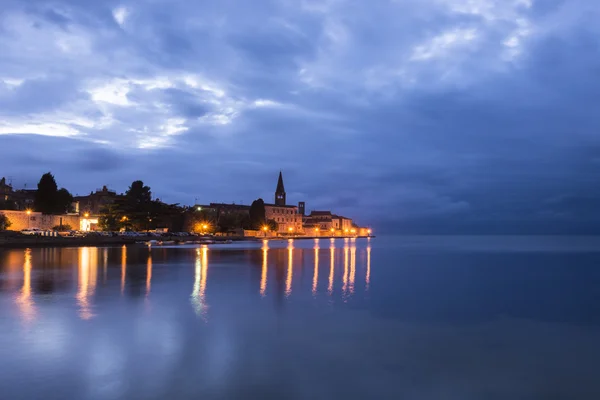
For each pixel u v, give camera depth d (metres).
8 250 78.75
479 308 27.09
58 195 123.94
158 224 151.88
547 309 27.00
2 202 121.75
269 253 83.12
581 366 15.98
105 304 25.70
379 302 28.52
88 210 160.00
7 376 13.97
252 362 15.69
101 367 14.88
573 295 32.91
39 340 17.81
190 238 139.50
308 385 13.73
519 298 31.25
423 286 37.09
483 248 126.81
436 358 16.62
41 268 45.69
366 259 72.12
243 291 31.77
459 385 14.09
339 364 15.70
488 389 13.84
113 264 51.66
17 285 32.81
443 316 24.34
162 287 33.09
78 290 30.78
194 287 33.28
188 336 18.86
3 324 20.42
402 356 16.81
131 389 13.12
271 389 13.36
